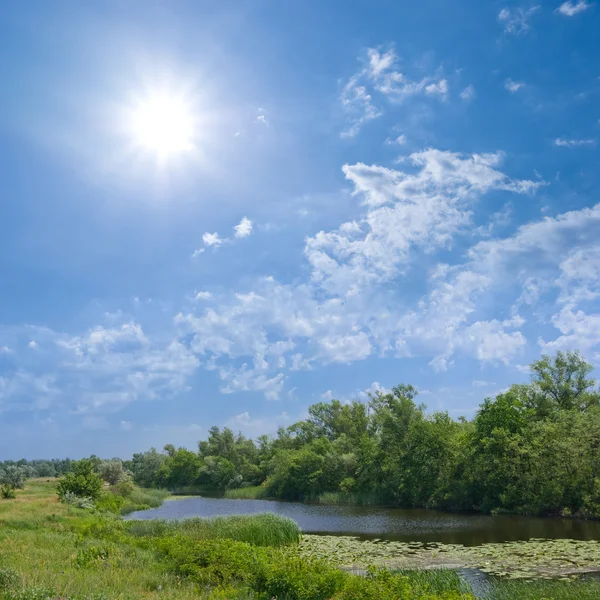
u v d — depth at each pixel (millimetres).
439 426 59625
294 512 54656
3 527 27875
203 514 54312
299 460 80375
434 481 55531
